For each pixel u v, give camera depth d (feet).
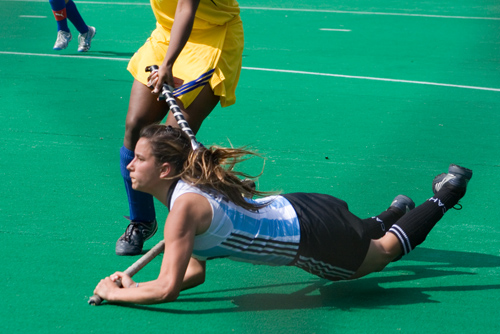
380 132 67.15
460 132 67.21
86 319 31.35
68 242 40.63
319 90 85.46
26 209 45.83
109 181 52.13
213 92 38.96
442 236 42.22
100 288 32.89
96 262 37.96
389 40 121.60
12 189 49.80
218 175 31.30
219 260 38.93
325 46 115.75
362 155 59.47
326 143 63.26
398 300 33.76
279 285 35.73
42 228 42.63
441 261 38.70
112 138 64.44
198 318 31.65
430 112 74.90
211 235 31.14
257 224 31.76
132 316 31.76
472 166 56.54
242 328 30.73
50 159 57.52
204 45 38.99
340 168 55.83
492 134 66.59
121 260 38.37
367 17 148.15
